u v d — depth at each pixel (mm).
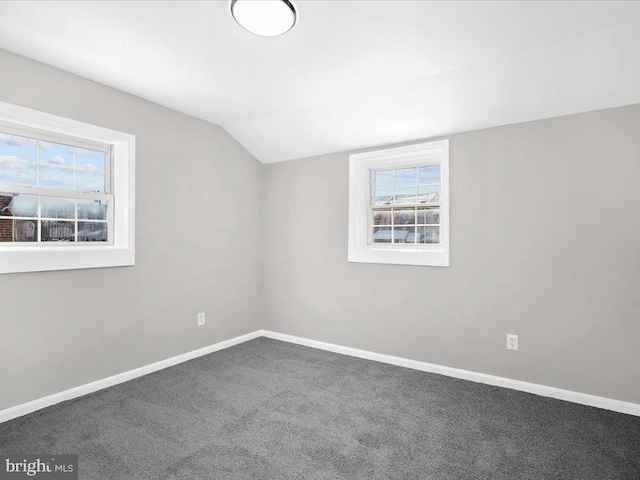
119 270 2928
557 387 2701
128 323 2992
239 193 4020
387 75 2637
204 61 2451
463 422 2330
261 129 3725
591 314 2588
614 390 2514
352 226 3684
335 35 2125
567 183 2668
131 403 2559
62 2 1830
